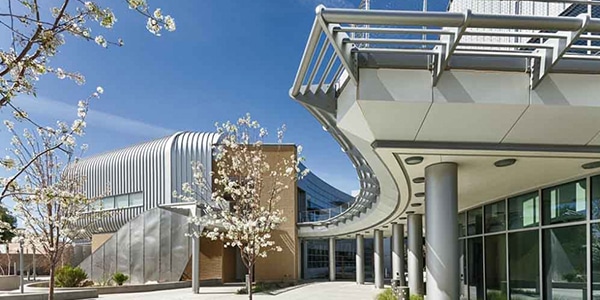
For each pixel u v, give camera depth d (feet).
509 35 17.61
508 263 43.04
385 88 20.52
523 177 33.83
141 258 88.43
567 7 27.17
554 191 36.17
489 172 32.01
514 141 24.35
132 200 115.44
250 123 48.62
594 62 20.90
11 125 29.60
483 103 20.62
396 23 17.11
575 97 20.81
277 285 91.81
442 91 20.61
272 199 49.55
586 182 32.30
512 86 20.84
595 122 22.27
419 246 64.34
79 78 15.81
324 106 24.16
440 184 29.01
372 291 76.95
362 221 82.07
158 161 112.68
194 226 73.56
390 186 42.93
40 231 35.19
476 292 51.62
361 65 20.51
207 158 109.09
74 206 34.63
